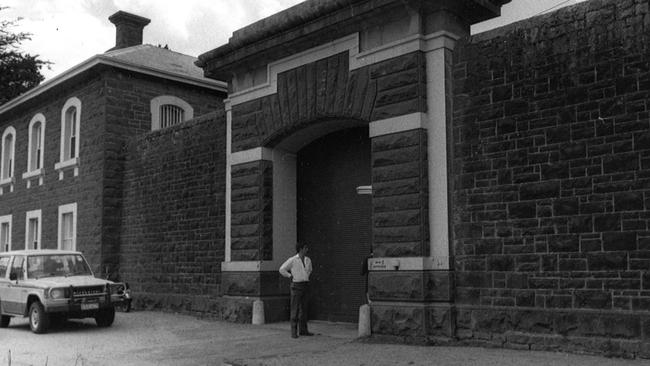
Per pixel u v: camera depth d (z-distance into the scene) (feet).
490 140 35.40
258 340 39.73
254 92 49.11
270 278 48.19
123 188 67.51
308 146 50.44
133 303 62.03
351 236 46.88
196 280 55.77
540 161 33.27
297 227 50.42
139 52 77.05
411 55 38.29
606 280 30.42
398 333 37.22
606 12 31.63
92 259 67.31
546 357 29.94
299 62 45.62
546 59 33.58
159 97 72.64
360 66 41.14
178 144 59.82
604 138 31.09
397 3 38.29
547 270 32.48
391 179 38.55
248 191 48.96
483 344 34.27
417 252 36.86
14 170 87.25
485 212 35.19
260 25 47.47
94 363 33.06
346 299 46.78
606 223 30.66
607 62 31.35
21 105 84.12
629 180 30.12
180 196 58.90
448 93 37.32
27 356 35.55
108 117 68.03
